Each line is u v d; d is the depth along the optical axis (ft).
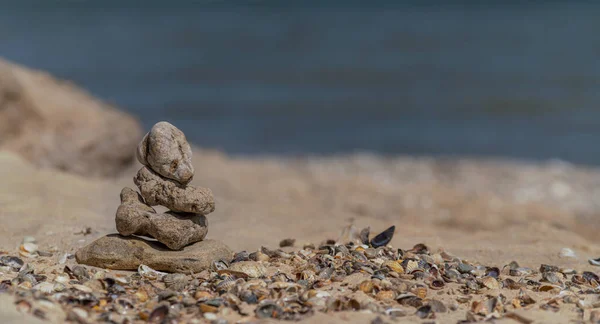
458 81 280.10
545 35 433.48
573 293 41.88
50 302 35.83
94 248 45.39
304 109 229.45
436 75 294.66
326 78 289.74
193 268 44.45
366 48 382.01
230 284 40.91
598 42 392.06
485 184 136.56
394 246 55.16
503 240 60.13
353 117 217.97
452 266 47.39
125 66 311.68
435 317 37.06
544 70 299.79
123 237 46.06
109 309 36.83
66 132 95.04
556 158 164.55
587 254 56.18
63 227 56.90
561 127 200.64
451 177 142.72
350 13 647.56
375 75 296.10
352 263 44.98
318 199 111.75
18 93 92.63
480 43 398.62
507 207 113.80
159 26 500.33
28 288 39.06
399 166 153.79
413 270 44.60
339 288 40.65
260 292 39.24
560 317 36.86
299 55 355.56
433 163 157.28
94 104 108.99
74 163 91.20
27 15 599.16
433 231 63.87
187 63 324.80
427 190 127.24
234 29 480.64
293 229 62.34
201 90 258.78
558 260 53.21
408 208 110.42
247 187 111.86
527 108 228.43
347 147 178.09
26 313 33.76
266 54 359.46
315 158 161.99
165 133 44.78
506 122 209.26
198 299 38.73
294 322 35.37
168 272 44.83
